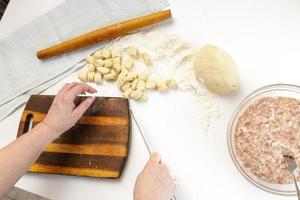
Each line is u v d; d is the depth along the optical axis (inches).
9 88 42.1
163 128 35.9
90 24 41.1
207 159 34.2
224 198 33.2
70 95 35.2
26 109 39.7
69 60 40.9
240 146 31.8
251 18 36.1
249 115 31.9
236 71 33.5
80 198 36.3
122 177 35.7
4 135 41.1
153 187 32.1
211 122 34.9
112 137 36.1
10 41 43.3
